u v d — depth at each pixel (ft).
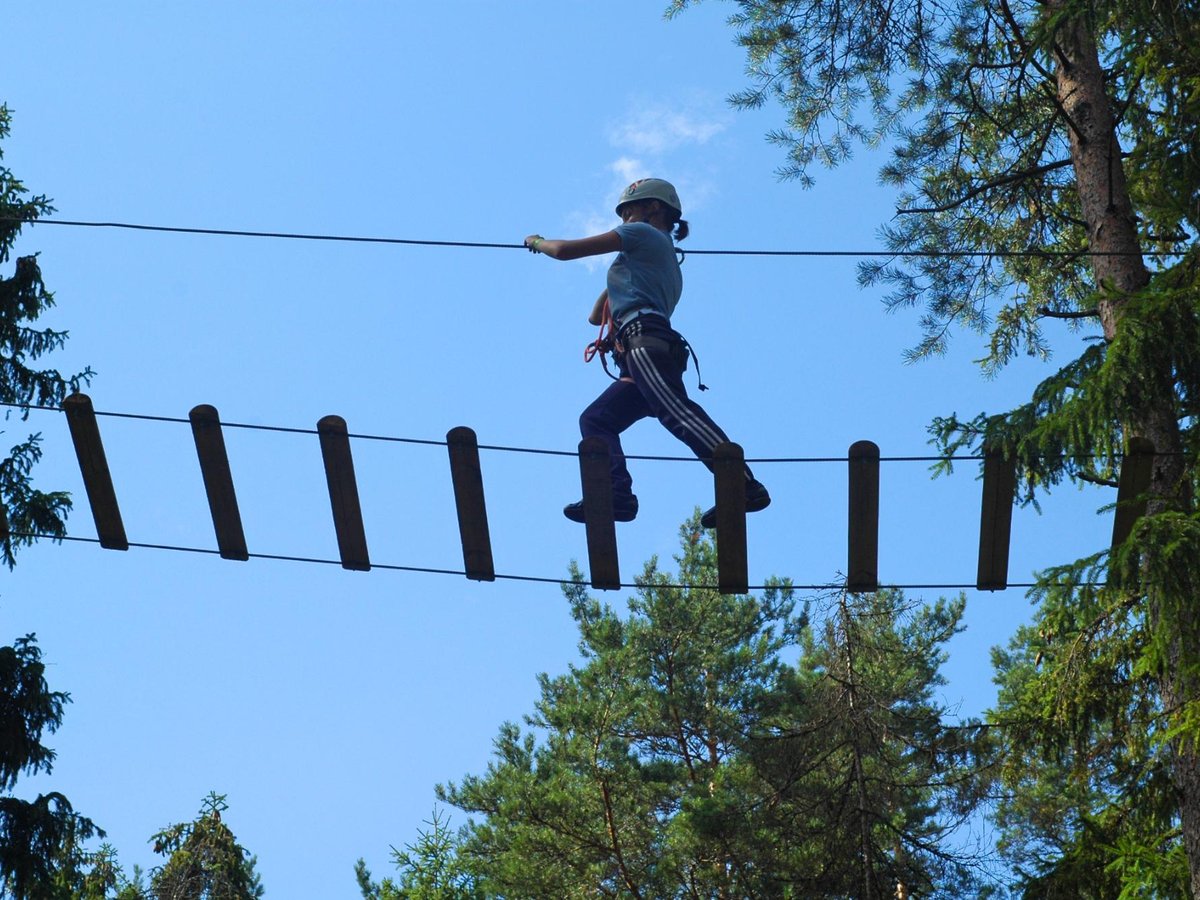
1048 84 47.34
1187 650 34.06
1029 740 45.91
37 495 62.44
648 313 32.71
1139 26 36.63
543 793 90.68
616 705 94.22
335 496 31.65
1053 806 86.94
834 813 73.82
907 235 52.49
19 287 65.10
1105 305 38.99
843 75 51.26
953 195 51.60
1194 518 31.91
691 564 104.83
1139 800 42.29
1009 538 31.65
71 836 60.75
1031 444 34.83
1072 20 38.42
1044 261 50.60
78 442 31.89
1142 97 42.11
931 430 36.63
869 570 31.07
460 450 31.24
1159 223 38.73
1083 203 41.11
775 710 96.73
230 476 31.89
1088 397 34.22
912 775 89.51
